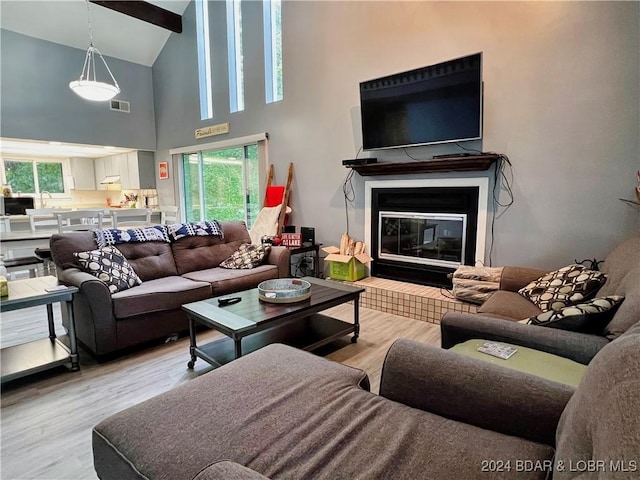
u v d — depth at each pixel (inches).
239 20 207.6
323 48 167.0
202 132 233.0
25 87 216.5
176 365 98.8
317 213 179.0
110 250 116.6
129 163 278.4
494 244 127.3
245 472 30.4
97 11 216.1
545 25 111.8
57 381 90.2
